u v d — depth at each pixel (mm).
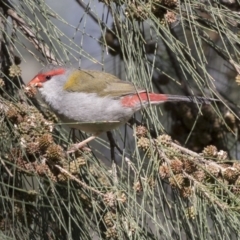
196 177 6281
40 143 6246
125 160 7379
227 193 6121
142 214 6203
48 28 6770
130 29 6883
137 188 6461
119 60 9328
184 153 6668
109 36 8977
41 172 6234
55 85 8039
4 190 6535
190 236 6535
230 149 9578
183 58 6562
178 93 9852
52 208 6410
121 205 6281
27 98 6961
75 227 6762
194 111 9516
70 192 6633
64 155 6531
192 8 6973
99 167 6629
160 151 6504
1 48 7441
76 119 7988
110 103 7840
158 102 7547
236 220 5977
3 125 6438
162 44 9617
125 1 6766
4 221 6895
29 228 6980
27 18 6859
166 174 6328
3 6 7320
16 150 6301
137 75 6969
